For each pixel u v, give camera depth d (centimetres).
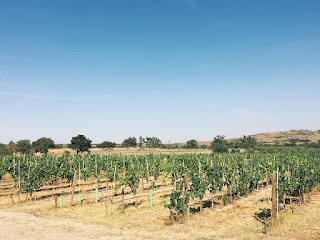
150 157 3669
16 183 2322
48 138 8600
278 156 3450
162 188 2748
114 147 10431
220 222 1451
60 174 2588
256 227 1330
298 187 1838
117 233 1320
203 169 1861
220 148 5975
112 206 1908
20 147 6931
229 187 1919
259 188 2578
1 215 1725
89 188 2845
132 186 1994
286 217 1434
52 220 1592
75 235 1301
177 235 1259
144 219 1558
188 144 9356
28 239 1241
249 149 6288
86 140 6594
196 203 1922
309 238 1136
